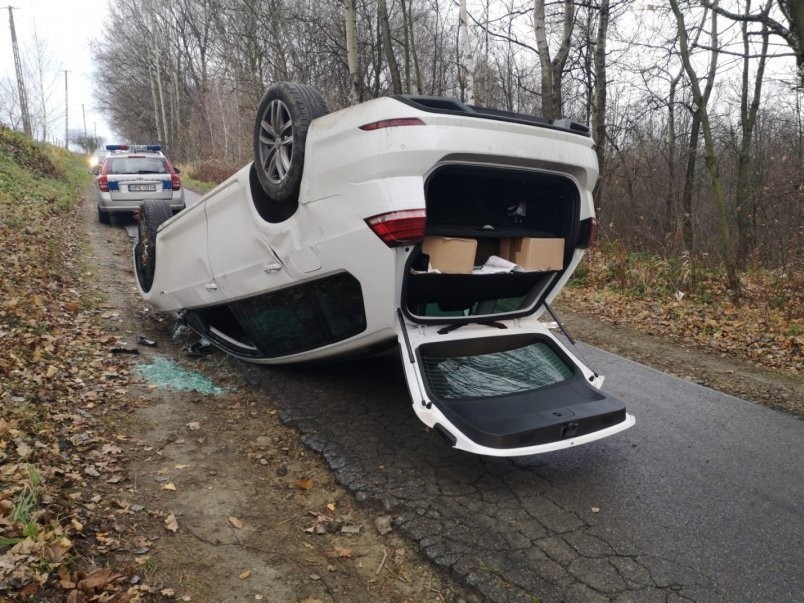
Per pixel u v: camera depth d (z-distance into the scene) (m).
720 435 4.88
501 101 21.69
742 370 6.83
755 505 3.78
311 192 4.01
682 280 10.36
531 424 3.53
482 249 4.61
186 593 2.81
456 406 3.71
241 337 6.05
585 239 4.47
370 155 3.54
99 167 14.30
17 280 7.25
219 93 34.06
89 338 6.28
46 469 3.53
